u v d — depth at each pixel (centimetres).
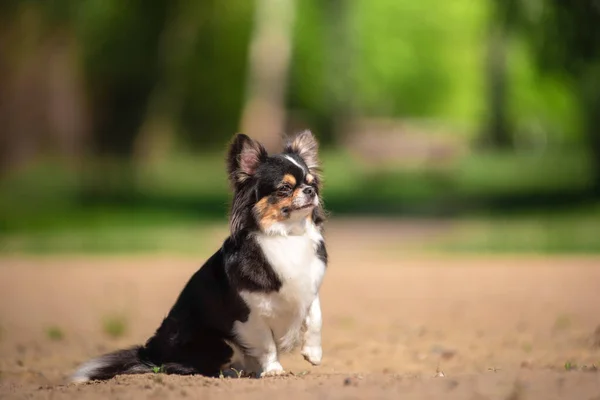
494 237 1920
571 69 2139
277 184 665
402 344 955
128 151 3428
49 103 2889
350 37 4391
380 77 5581
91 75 3180
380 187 3234
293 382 596
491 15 2309
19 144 2809
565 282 1349
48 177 2811
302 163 692
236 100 4250
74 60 2914
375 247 1886
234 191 686
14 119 2788
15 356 925
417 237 2014
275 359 674
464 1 5241
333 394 545
